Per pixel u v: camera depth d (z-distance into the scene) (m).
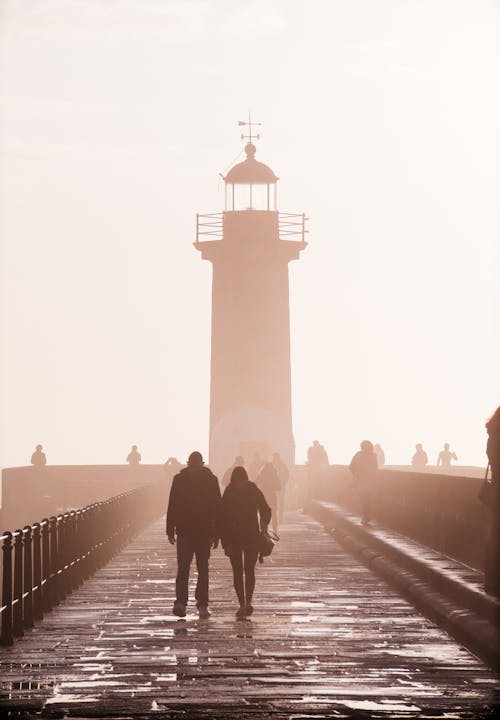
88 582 46.81
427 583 39.19
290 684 25.52
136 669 27.39
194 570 51.81
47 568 37.72
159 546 66.00
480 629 29.39
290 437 113.25
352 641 31.36
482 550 37.44
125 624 34.94
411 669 27.19
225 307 114.38
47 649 30.31
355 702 23.67
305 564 53.78
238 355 113.44
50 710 23.09
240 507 36.31
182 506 36.38
